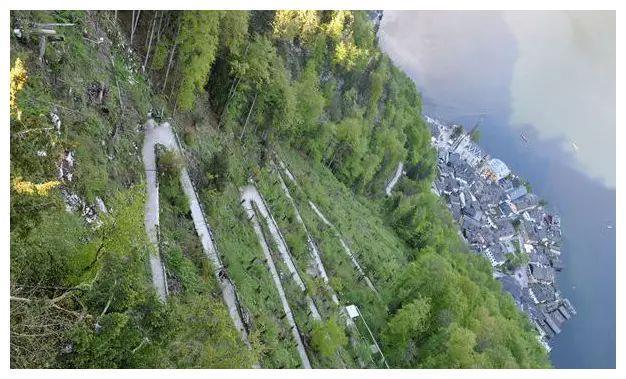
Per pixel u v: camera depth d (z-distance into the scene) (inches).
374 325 1961.1
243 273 1523.1
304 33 3331.7
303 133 2906.0
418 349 1776.6
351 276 2210.9
